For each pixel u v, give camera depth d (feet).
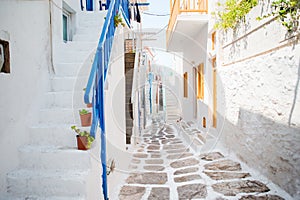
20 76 9.20
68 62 13.08
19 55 9.20
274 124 11.73
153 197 11.00
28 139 9.39
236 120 16.61
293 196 10.34
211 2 21.38
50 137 9.37
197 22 23.36
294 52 10.03
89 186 7.94
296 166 10.06
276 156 11.62
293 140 10.24
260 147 13.20
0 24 8.31
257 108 13.51
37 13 10.62
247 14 14.62
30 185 7.74
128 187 12.26
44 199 7.47
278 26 11.19
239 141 16.12
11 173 8.07
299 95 9.75
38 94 10.41
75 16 16.02
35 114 10.09
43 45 11.10
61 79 11.66
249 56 14.47
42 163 8.44
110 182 11.02
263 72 12.76
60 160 8.32
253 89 13.98
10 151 8.31
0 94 8.03
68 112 10.35
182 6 27.66
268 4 12.02
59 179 7.57
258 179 12.74
